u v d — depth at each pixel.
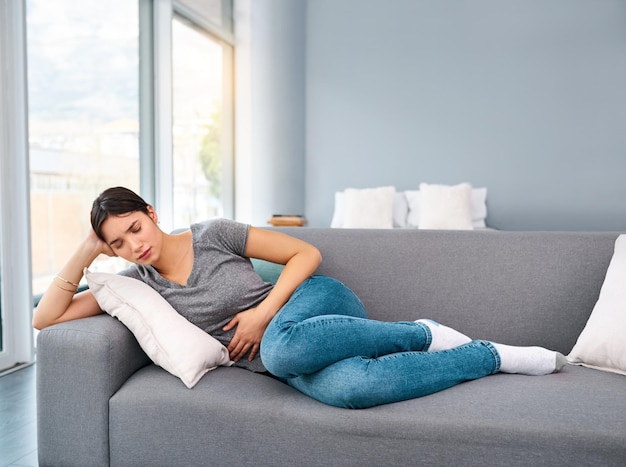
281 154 6.08
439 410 1.38
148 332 1.62
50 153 3.66
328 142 6.49
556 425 1.30
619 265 1.78
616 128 5.99
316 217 6.54
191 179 5.30
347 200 5.72
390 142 6.38
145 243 1.69
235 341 1.72
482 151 6.21
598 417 1.31
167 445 1.51
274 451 1.45
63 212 3.78
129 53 4.38
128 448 1.53
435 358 1.51
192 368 1.55
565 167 6.08
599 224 6.05
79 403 1.54
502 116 6.16
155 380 1.59
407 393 1.43
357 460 1.40
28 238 3.13
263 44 5.95
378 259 2.07
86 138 3.96
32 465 1.91
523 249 2.00
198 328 1.69
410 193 5.84
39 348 1.56
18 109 3.09
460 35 6.21
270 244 1.83
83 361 1.54
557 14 6.04
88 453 1.54
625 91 5.96
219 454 1.48
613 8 5.94
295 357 1.45
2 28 3.00
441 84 6.26
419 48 6.29
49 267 3.68
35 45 3.53
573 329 1.91
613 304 1.69
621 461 1.26
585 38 6.00
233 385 1.56
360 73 6.41
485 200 5.93
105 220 1.65
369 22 6.37
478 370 1.55
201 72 5.50
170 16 4.72
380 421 1.38
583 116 6.04
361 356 1.51
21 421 2.31
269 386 1.59
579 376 1.59
